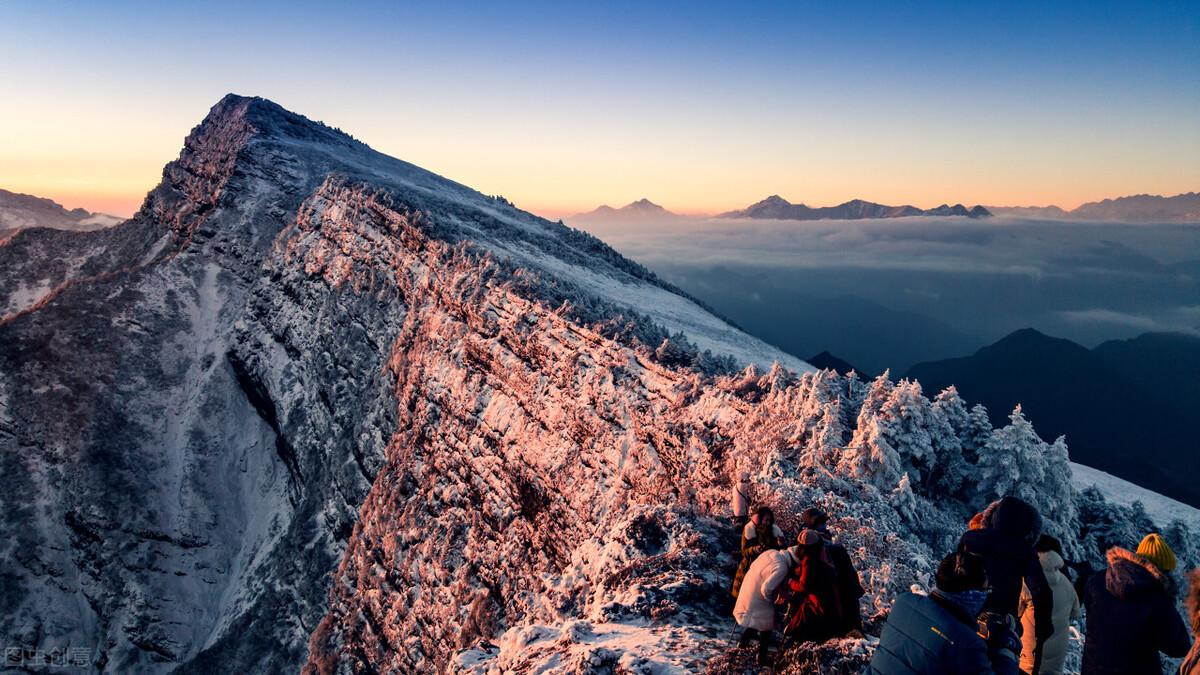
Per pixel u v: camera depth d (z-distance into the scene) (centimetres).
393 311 6875
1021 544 720
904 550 1376
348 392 6981
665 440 2922
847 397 2442
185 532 7412
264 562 6706
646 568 1488
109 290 10119
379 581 4491
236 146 13238
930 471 2027
